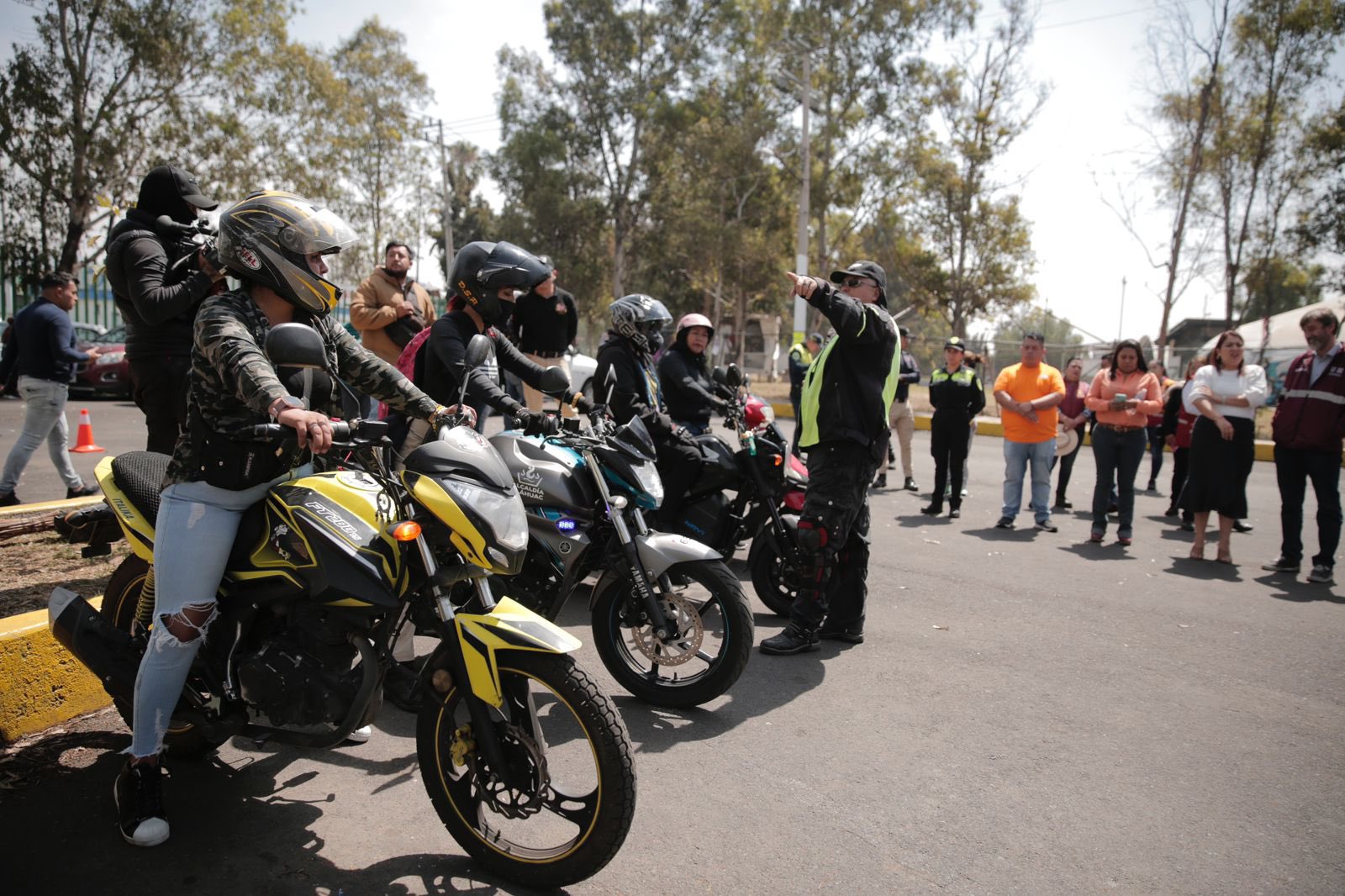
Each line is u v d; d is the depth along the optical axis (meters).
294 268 2.65
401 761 3.45
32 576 4.94
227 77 22.14
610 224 37.91
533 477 3.94
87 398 17.05
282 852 2.80
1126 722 4.12
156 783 2.84
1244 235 23.12
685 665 4.87
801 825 3.10
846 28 28.80
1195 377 7.45
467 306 4.39
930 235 28.52
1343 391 6.75
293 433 2.41
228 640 2.84
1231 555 7.78
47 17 20.09
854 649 5.02
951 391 8.93
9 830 2.85
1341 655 5.16
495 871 2.69
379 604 2.59
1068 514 9.63
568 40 35.03
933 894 2.73
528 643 2.52
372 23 34.59
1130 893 2.79
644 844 2.95
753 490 5.55
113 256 4.16
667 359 6.17
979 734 3.93
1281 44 21.80
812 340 12.60
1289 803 3.41
